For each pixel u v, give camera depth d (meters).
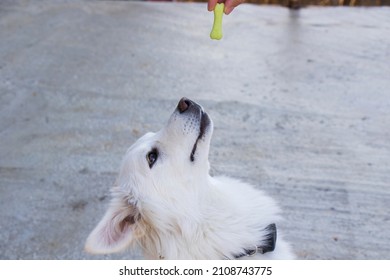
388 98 2.58
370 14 3.78
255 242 1.71
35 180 2.24
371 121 2.45
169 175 1.69
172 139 1.70
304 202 2.13
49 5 3.96
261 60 3.04
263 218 1.74
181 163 1.69
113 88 2.74
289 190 2.17
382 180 2.19
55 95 2.68
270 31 3.47
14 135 2.44
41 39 3.34
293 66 2.95
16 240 2.04
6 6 3.90
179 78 2.83
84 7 3.94
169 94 2.67
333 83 2.74
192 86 2.74
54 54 3.12
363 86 2.70
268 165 2.27
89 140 2.41
